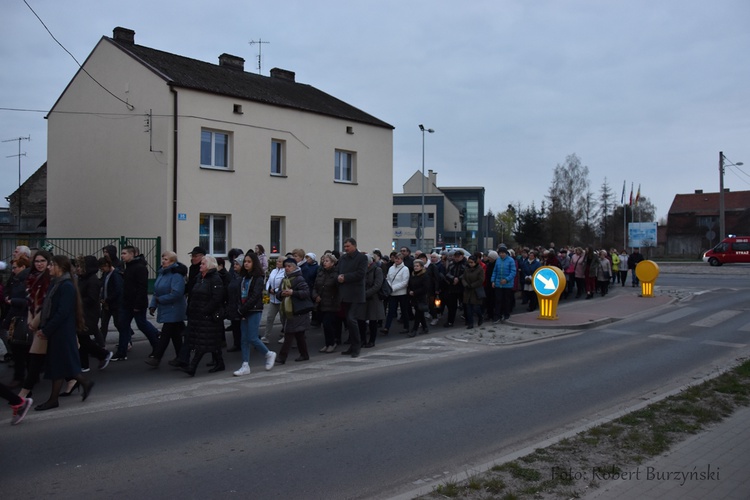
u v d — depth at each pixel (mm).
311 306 9867
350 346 11047
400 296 13117
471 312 13555
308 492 4504
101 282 9969
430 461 5172
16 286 8156
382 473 4891
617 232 66188
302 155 23312
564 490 4266
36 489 4535
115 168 21656
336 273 10773
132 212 20812
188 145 19828
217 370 9094
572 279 20797
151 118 19984
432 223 61594
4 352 10633
